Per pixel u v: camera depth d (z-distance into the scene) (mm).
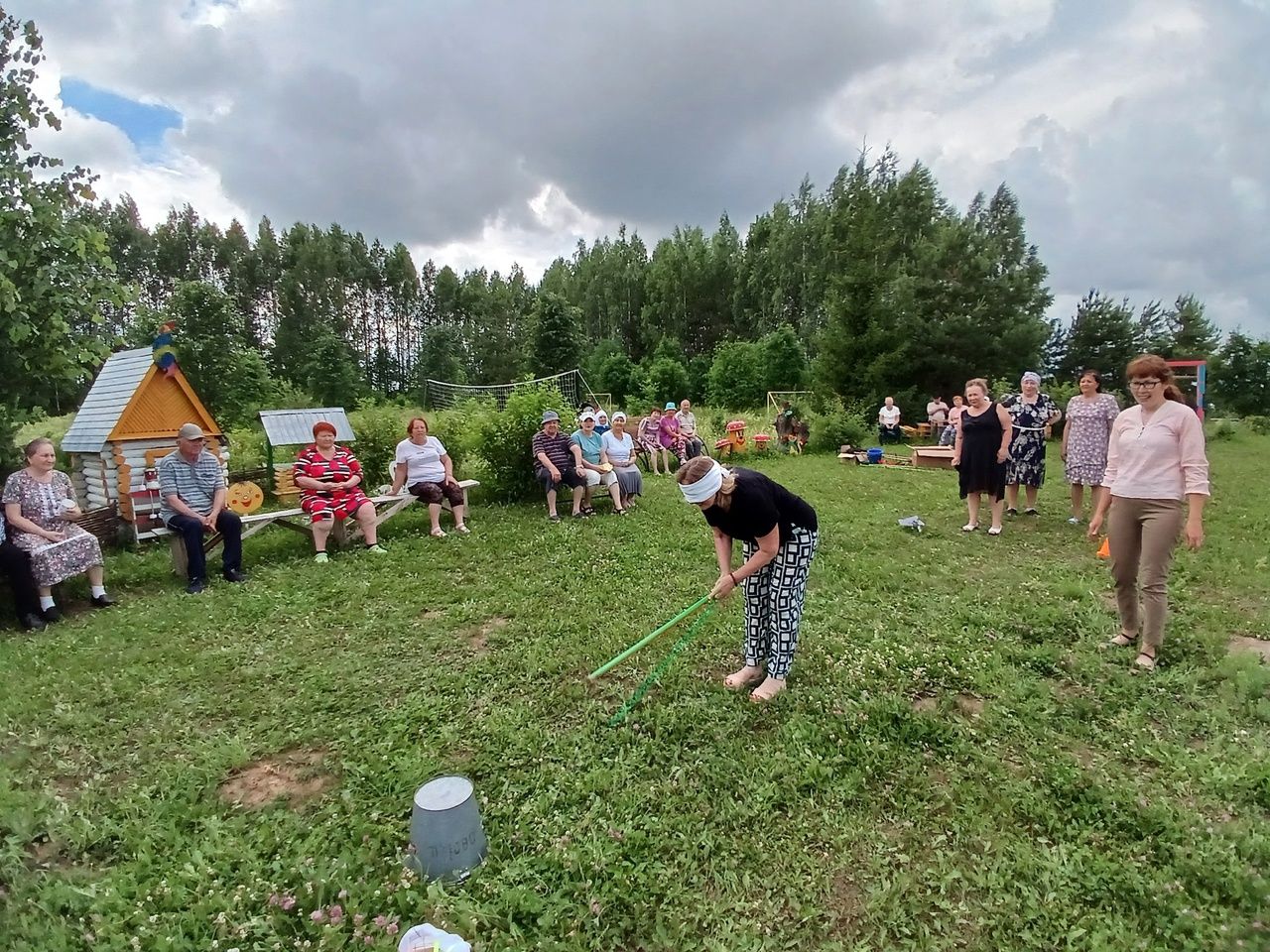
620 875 2545
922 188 29656
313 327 51062
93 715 3850
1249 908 2342
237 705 3963
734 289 52094
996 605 5297
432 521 8109
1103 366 25094
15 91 6062
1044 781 3062
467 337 54438
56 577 5602
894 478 12266
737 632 4805
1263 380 26594
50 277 6219
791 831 2807
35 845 2797
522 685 4133
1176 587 5648
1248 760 3174
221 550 7152
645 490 11078
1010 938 2289
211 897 2443
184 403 8672
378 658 4602
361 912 2373
